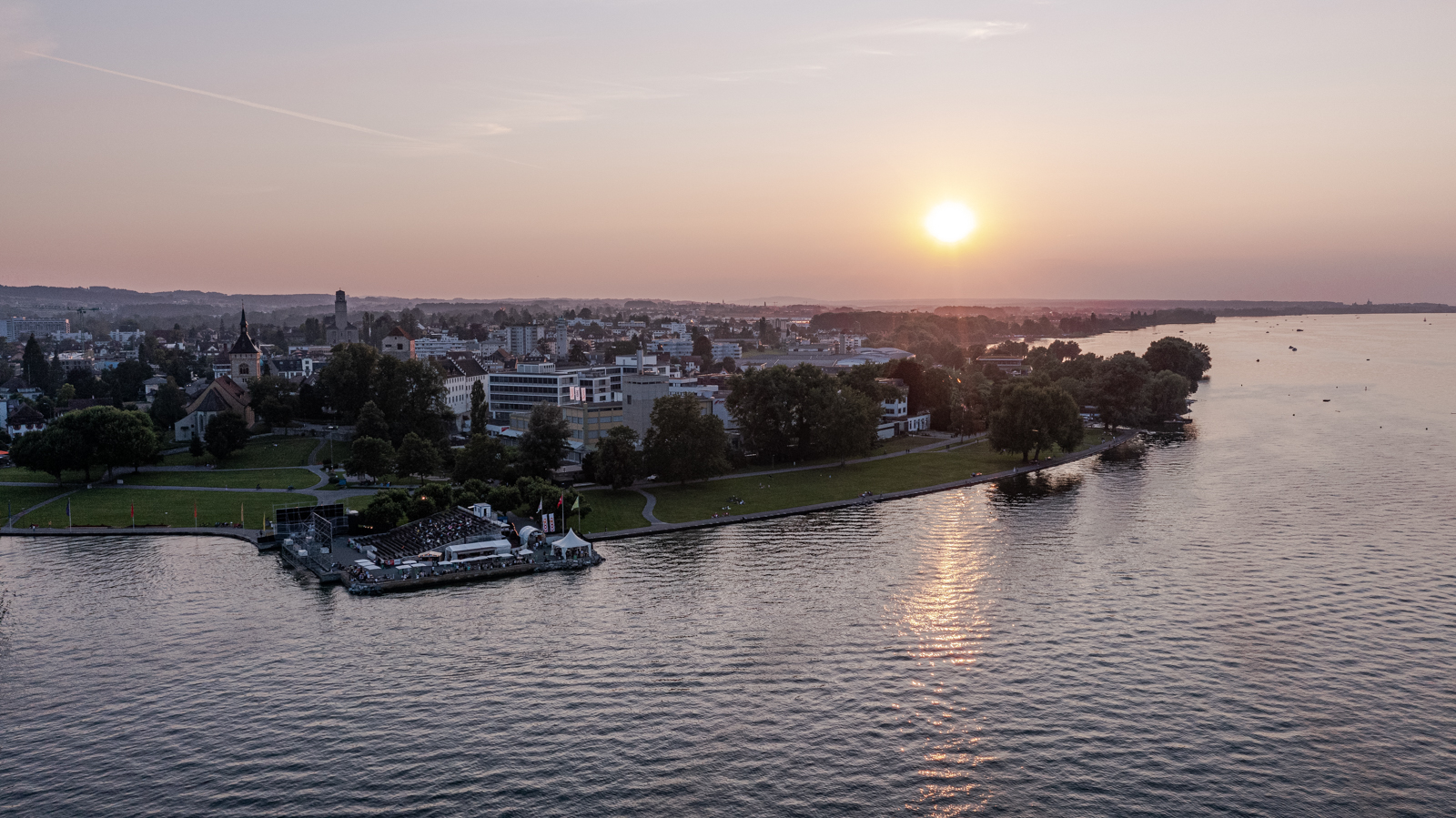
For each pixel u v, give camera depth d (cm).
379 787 10325
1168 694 12294
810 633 14400
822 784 10319
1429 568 17175
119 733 11525
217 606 15912
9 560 18625
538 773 10575
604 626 14812
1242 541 19112
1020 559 18175
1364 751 10931
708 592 16388
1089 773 10500
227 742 11288
